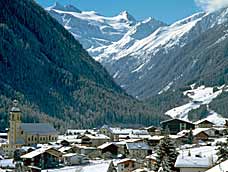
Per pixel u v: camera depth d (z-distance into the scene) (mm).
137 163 166125
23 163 186625
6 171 146500
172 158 116438
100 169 118312
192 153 133250
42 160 194375
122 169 163500
